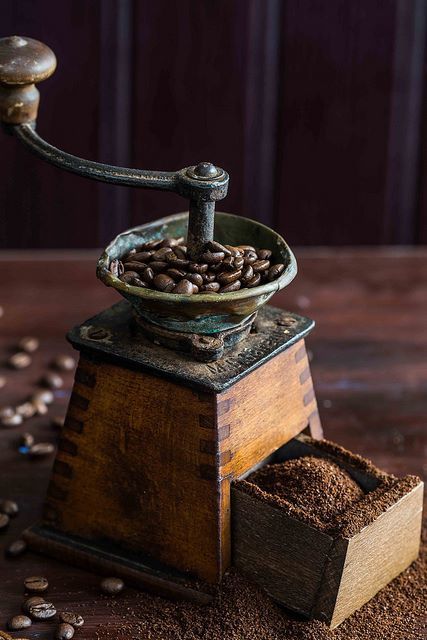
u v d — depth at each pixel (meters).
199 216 0.94
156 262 0.95
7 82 0.95
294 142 1.44
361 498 0.97
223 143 1.43
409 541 0.98
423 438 1.11
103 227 1.46
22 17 1.36
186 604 0.96
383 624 0.95
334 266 1.30
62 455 1.00
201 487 0.95
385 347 1.20
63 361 1.17
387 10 1.40
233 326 0.96
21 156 1.42
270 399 0.98
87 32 1.37
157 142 1.42
